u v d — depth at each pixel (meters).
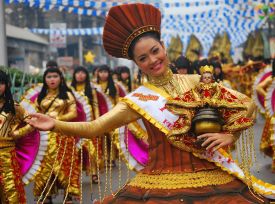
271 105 8.73
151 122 3.17
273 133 7.82
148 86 3.30
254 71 17.91
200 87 3.12
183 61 7.55
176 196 3.02
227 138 3.05
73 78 9.66
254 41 28.00
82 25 41.31
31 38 32.47
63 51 44.84
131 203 3.11
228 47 29.86
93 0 13.55
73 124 3.19
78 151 7.34
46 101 7.16
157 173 3.17
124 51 3.30
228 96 3.10
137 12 3.21
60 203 7.52
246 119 3.06
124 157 6.72
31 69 26.69
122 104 3.28
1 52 11.30
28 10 36.88
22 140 6.29
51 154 6.91
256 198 3.09
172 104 3.07
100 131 3.25
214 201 2.99
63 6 15.18
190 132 3.11
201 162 3.16
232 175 3.18
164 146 3.21
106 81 10.83
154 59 3.21
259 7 19.97
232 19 28.02
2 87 5.72
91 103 9.55
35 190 7.01
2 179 5.80
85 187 8.30
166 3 17.81
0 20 11.26
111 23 3.25
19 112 5.90
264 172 8.70
